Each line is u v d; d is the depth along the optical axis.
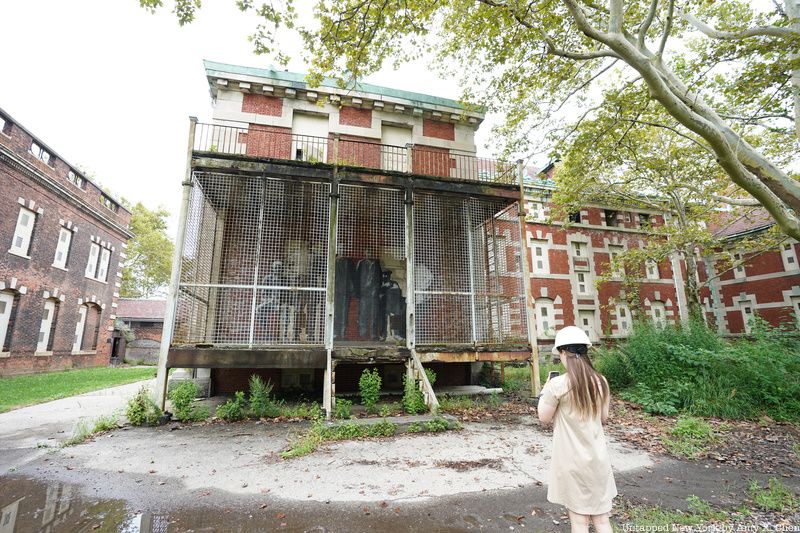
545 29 8.45
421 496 4.05
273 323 9.12
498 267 10.33
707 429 6.43
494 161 10.79
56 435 6.34
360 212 10.36
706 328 10.64
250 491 4.17
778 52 7.56
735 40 8.23
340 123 11.64
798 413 7.24
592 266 20.97
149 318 29.41
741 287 23.08
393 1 7.90
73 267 19.16
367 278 10.23
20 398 9.91
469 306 10.42
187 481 4.44
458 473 4.70
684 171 14.59
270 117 11.07
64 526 3.36
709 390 8.00
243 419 7.38
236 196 9.27
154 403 7.11
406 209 9.18
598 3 9.21
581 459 2.46
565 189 13.38
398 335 10.36
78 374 16.59
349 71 9.20
